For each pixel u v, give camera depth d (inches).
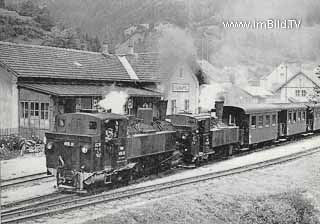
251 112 922.1
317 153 919.7
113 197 505.0
